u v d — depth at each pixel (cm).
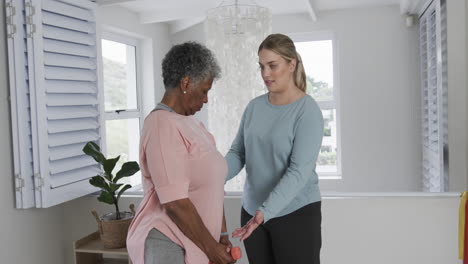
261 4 426
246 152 178
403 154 452
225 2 395
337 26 458
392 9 445
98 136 271
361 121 459
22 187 227
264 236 175
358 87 458
